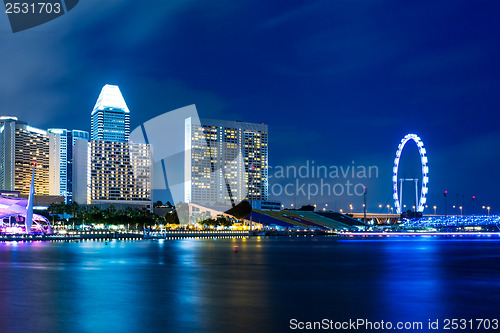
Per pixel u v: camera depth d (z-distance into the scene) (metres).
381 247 132.00
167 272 60.69
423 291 44.50
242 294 42.16
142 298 39.75
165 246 130.12
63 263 73.31
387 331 29.03
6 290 44.22
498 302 38.53
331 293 43.03
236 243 154.75
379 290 45.09
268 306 36.28
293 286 47.78
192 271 62.22
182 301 38.34
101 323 30.38
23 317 32.03
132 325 29.86
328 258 88.12
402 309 35.41
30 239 170.75
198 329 28.97
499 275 58.53
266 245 142.38
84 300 38.66
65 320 31.19
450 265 72.81
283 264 74.00
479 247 132.38
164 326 29.66
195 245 137.50
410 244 154.00
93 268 65.56
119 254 95.31
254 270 63.91
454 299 39.75
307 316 32.72
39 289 44.84
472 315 33.34
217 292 43.31
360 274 59.38
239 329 29.03
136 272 60.44
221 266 69.81
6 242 154.75
